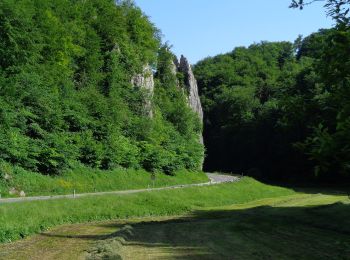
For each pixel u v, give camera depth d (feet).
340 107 25.53
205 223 84.43
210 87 428.97
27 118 150.51
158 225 83.35
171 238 63.87
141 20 271.90
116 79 228.43
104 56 230.27
